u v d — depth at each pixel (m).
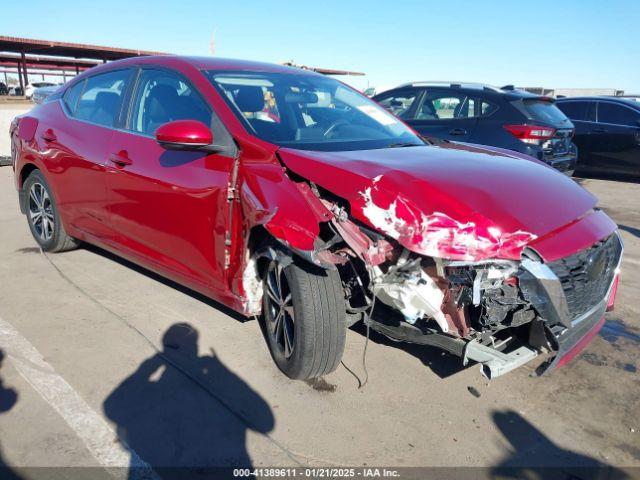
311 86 3.80
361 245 2.46
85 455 2.29
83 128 4.04
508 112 6.86
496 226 2.37
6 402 2.61
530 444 2.53
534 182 2.91
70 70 45.88
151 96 3.59
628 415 2.79
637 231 6.65
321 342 2.67
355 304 2.87
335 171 2.60
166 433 2.46
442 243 2.31
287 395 2.79
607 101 10.40
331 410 2.69
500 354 2.41
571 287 2.61
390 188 2.46
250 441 2.44
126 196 3.56
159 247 3.45
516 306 2.47
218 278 3.07
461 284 2.36
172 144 2.87
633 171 10.10
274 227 2.53
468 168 2.88
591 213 2.97
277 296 2.91
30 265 4.46
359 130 3.54
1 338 3.21
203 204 3.02
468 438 2.54
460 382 2.99
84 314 3.57
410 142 3.59
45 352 3.07
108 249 4.01
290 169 2.73
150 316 3.57
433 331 2.54
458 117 7.23
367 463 2.34
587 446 2.54
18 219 6.01
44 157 4.34
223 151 3.00
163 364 3.01
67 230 4.39
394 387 2.91
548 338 2.53
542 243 2.48
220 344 3.25
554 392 2.96
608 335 3.71
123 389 2.76
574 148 7.82
